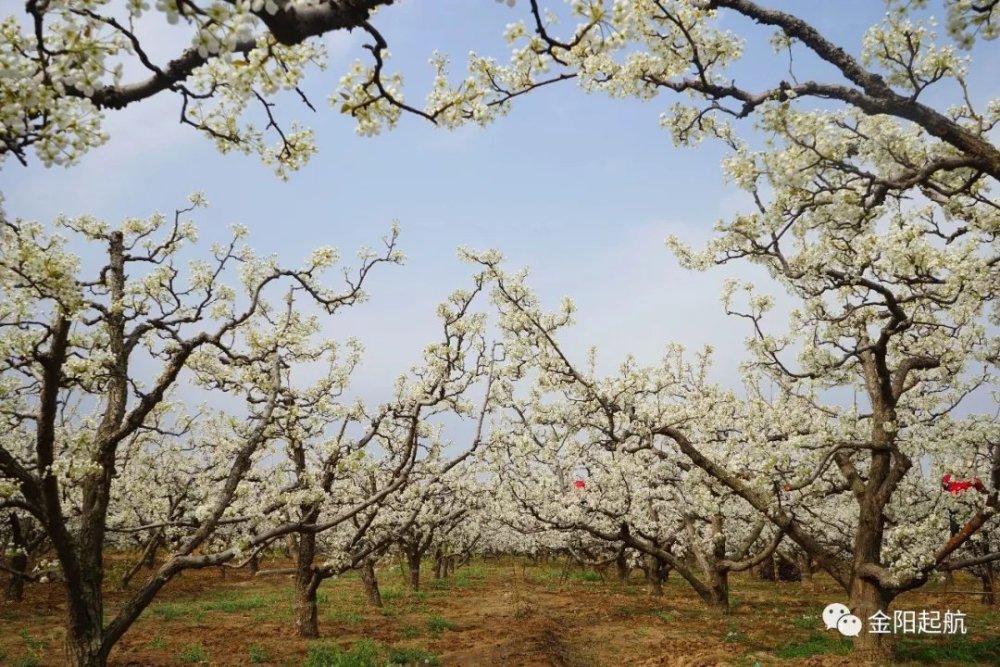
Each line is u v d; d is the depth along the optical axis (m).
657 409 15.73
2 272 5.68
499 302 14.04
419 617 17.20
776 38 6.14
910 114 5.55
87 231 10.23
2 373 7.89
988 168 5.49
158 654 12.75
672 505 18.28
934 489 14.87
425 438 14.57
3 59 3.48
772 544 16.36
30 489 7.10
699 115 6.96
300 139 5.45
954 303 8.93
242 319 9.22
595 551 27.42
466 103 4.80
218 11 3.07
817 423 12.76
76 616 7.67
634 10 5.98
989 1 4.95
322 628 15.44
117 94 4.22
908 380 13.53
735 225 8.87
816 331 11.14
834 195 7.32
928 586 24.38
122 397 9.00
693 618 17.08
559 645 13.53
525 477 19.41
